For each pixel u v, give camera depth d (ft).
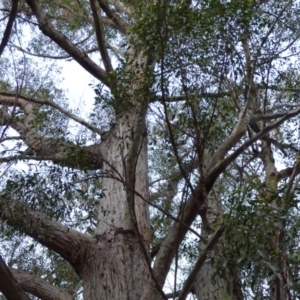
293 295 10.57
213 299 18.04
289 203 11.07
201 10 13.50
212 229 13.58
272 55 14.94
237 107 14.98
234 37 13.43
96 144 21.27
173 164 20.34
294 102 19.01
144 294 13.35
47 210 15.88
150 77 13.94
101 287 16.35
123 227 17.65
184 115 13.88
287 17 17.84
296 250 11.79
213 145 14.92
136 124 14.78
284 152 20.20
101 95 14.92
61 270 23.40
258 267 10.43
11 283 12.92
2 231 16.83
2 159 16.85
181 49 13.52
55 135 20.63
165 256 13.42
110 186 19.10
